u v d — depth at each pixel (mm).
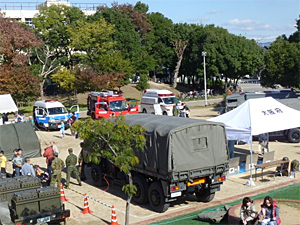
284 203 13531
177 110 37500
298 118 19312
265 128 18141
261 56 71500
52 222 12711
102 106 36344
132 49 71062
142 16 78250
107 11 71875
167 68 86750
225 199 14984
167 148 13289
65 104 60844
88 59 63781
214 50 69000
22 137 24078
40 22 66062
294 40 64250
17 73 47031
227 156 14539
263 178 17891
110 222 13078
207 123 14078
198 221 12859
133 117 16438
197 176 13773
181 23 80625
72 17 68375
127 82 63500
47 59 66688
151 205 14133
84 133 11609
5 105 29891
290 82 50500
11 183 13312
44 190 12359
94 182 17656
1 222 11391
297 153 22547
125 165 11523
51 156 18219
